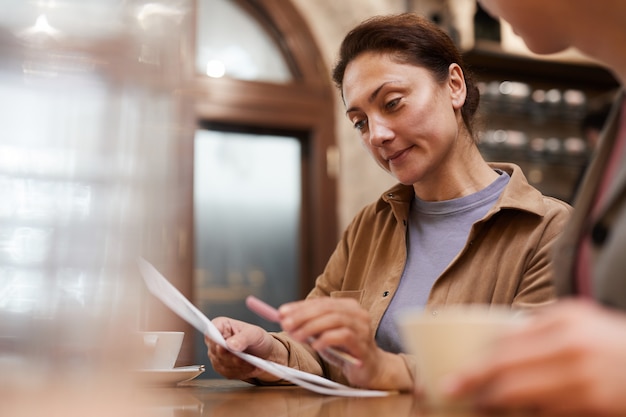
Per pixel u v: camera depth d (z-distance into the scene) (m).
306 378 1.12
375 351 1.04
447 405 0.56
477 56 3.41
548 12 0.77
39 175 1.49
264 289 3.40
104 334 1.10
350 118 1.52
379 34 1.43
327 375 1.50
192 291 3.04
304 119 3.43
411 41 1.43
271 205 3.46
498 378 0.48
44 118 1.54
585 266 0.86
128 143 1.66
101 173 1.58
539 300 1.24
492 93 3.47
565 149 3.53
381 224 1.62
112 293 1.27
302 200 3.48
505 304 1.31
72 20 1.61
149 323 1.31
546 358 0.46
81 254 1.34
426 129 1.41
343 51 1.53
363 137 1.52
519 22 0.79
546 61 3.51
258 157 3.46
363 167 3.48
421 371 0.61
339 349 1.04
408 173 1.44
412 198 1.59
